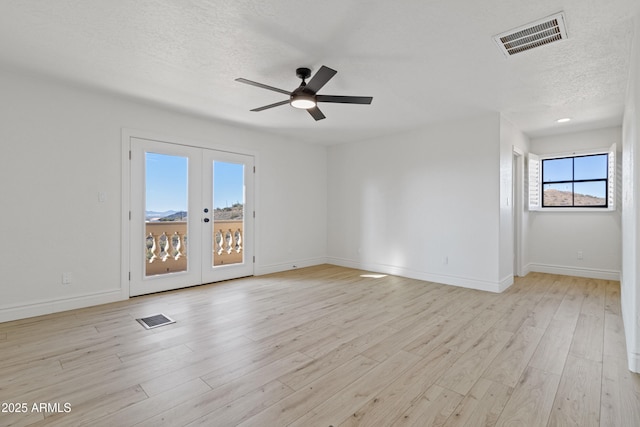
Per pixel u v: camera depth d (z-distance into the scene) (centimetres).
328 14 211
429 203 482
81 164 343
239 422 162
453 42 245
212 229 461
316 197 620
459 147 448
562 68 285
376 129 500
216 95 357
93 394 186
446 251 462
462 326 296
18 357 230
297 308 347
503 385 198
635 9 201
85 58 274
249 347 250
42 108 319
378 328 291
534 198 528
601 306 355
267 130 508
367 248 570
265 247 533
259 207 522
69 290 336
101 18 217
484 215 424
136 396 184
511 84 322
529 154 525
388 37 238
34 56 271
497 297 391
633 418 165
